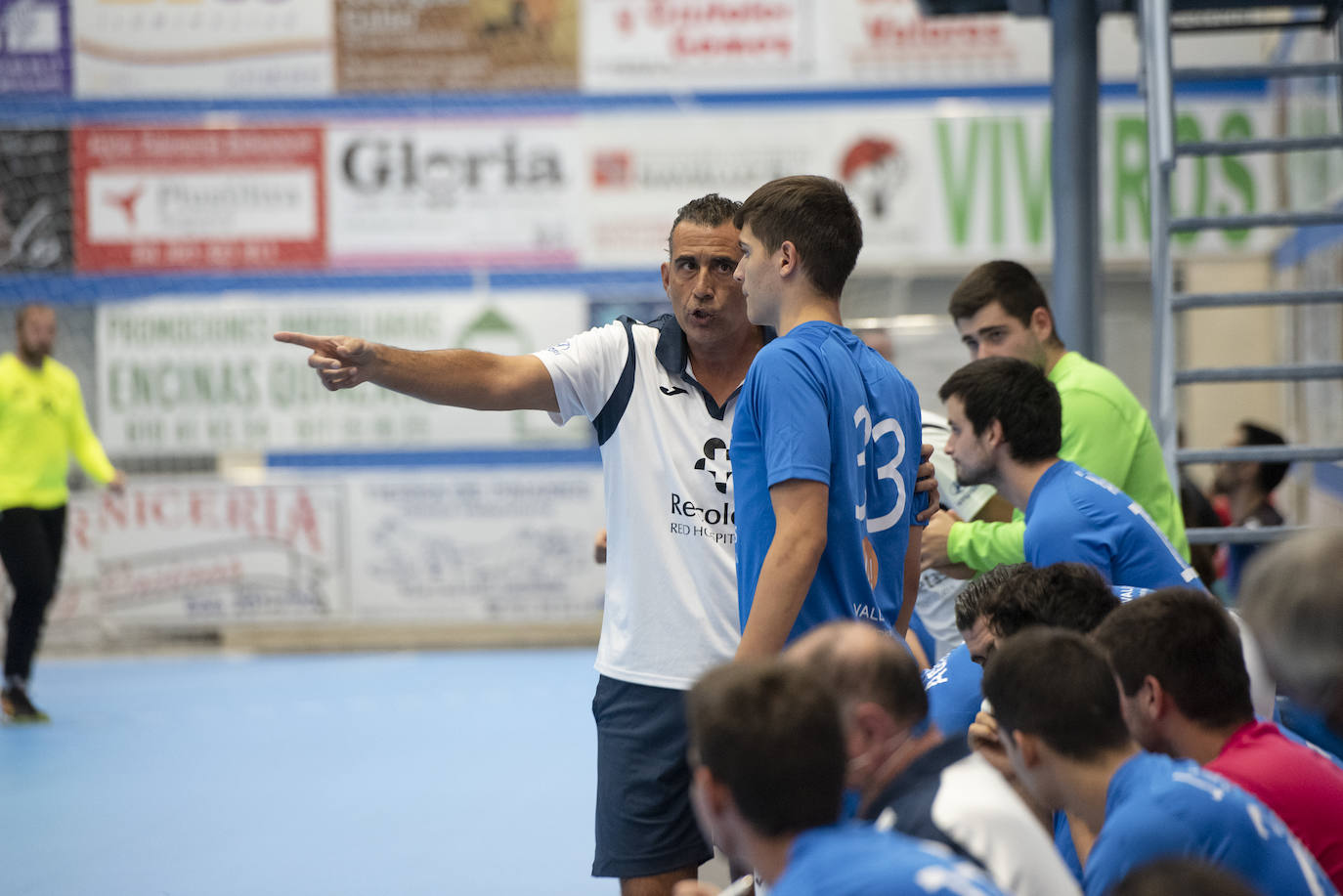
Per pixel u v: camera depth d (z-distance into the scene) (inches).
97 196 1256.2
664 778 338.3
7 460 877.2
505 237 1263.5
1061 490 376.2
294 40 1267.2
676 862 341.1
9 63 1261.1
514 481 1227.2
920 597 476.4
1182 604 260.7
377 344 321.4
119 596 1216.2
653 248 1258.0
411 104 1269.7
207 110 1267.2
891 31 1254.3
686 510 339.9
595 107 1267.2
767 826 179.0
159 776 722.8
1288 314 1188.5
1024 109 1228.5
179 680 1077.8
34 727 877.8
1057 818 311.7
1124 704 260.8
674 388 343.9
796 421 277.9
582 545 1229.7
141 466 1234.0
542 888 501.0
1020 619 302.4
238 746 808.9
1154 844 215.6
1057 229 657.0
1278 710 374.6
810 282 299.3
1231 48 1204.5
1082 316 649.6
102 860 551.5
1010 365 390.0
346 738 829.8
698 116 1256.2
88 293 1254.3
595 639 1237.1
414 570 1227.2
